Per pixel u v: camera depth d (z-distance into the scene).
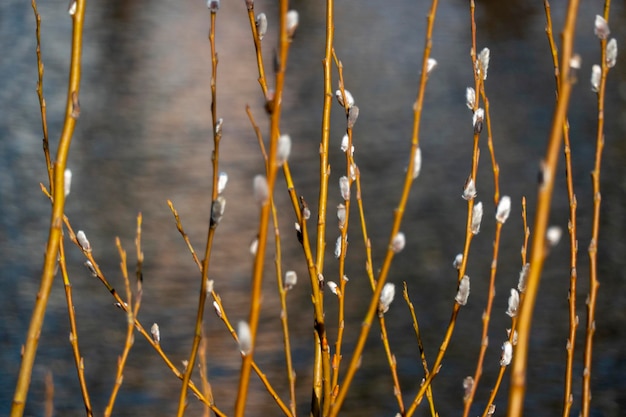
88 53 28.02
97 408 7.56
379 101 22.17
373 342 8.84
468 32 33.28
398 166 16.11
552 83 24.70
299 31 33.16
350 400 7.66
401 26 34.59
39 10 35.06
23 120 19.48
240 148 17.78
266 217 1.69
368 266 2.76
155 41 31.09
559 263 11.14
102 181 15.20
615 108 20.97
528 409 7.61
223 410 7.48
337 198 13.99
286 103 21.83
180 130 19.19
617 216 13.11
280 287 2.46
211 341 8.89
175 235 12.36
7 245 11.77
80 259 11.23
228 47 30.30
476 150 2.66
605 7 2.55
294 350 8.65
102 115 20.41
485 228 12.66
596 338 8.98
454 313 2.59
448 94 23.17
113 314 9.53
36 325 1.93
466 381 2.39
